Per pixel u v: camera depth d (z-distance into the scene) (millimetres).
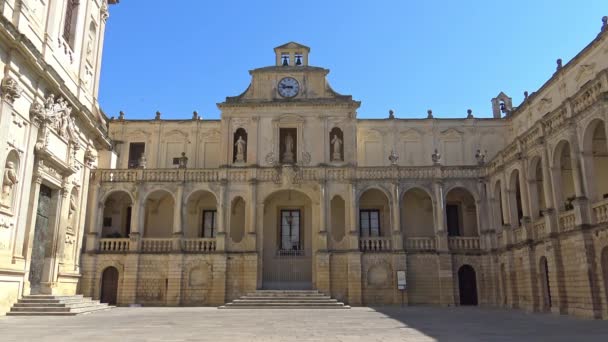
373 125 46562
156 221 44281
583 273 25266
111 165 42344
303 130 43156
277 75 44625
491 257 38062
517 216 35156
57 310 24297
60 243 28516
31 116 24766
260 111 43438
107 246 39688
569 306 26875
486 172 39781
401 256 38531
